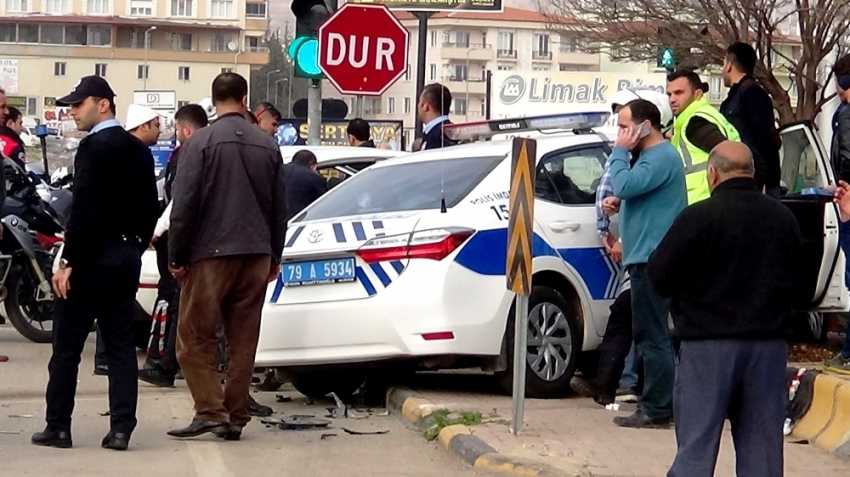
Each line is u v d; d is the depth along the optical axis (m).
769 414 5.41
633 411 8.52
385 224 8.68
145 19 71.81
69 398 7.52
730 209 5.40
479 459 7.06
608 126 11.47
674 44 22.89
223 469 7.05
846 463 7.06
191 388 7.90
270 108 11.84
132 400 7.54
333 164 11.81
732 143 5.53
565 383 9.14
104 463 7.11
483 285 8.59
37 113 71.38
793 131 10.63
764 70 21.73
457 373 10.54
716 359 5.38
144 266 10.92
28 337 12.39
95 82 7.30
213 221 7.65
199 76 72.44
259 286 7.84
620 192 7.59
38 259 12.12
